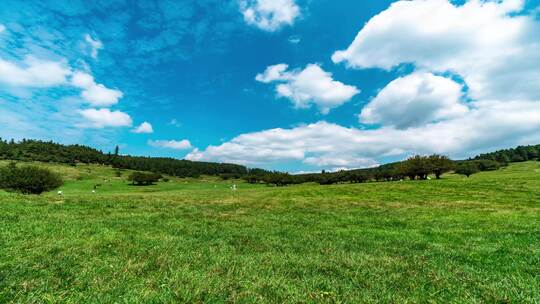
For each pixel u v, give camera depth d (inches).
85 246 410.9
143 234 520.4
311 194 1994.3
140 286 270.5
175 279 288.7
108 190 4579.2
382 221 775.1
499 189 1796.3
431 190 1919.3
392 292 271.6
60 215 692.7
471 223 723.4
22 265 316.8
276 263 361.1
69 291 256.2
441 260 386.3
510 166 6274.6
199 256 382.0
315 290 272.2
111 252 390.3
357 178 5506.9
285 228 655.8
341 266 354.6
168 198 1501.0
